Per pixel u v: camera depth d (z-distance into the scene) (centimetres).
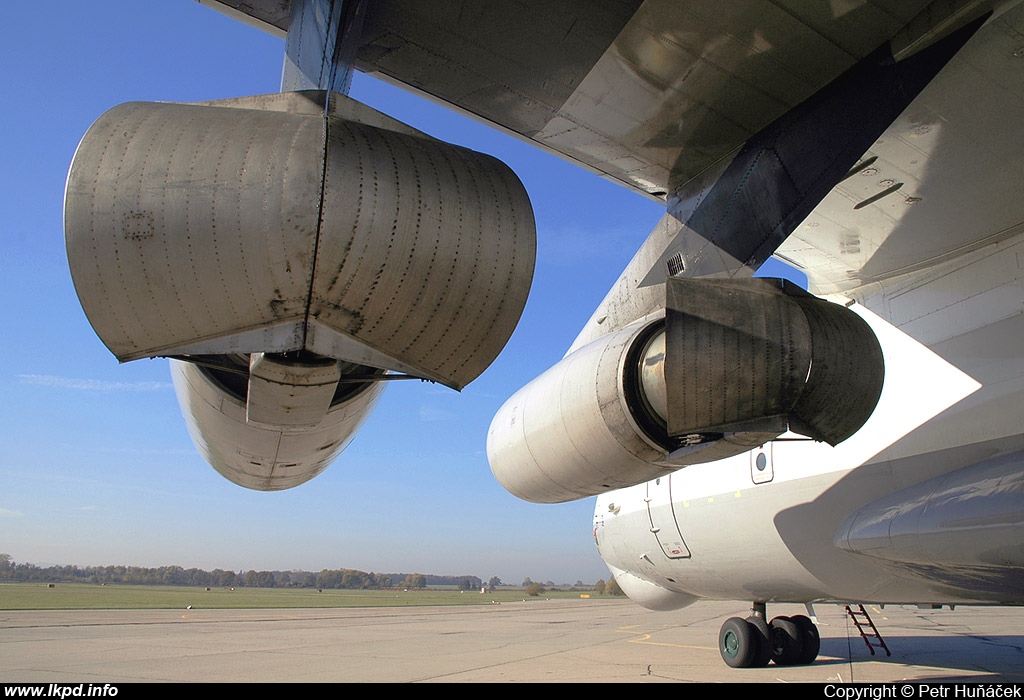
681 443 371
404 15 293
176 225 211
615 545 868
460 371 255
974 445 440
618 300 440
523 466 453
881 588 543
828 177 322
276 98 238
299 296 221
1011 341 429
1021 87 312
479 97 348
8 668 759
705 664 860
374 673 748
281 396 258
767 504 589
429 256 228
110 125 219
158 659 870
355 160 224
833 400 339
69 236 209
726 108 347
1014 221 419
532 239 247
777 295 340
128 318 220
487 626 1822
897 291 512
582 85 334
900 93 302
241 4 278
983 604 605
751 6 279
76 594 4656
